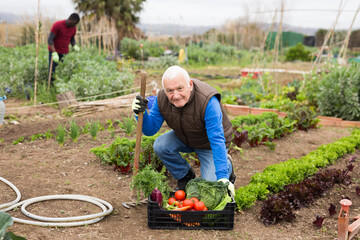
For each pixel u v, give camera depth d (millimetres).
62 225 3355
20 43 20641
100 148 5305
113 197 4172
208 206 3518
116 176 4863
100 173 4941
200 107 3488
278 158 6055
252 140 6559
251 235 3453
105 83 9367
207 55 25047
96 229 3406
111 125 7336
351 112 8805
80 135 6738
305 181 4473
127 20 30781
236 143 6277
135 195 4016
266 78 12117
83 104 8273
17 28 21250
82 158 5508
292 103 9344
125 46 25469
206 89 3539
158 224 3480
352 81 8555
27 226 3312
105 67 10375
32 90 9852
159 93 3740
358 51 31234
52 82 9844
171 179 4934
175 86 3301
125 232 3391
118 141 5402
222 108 3887
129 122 6758
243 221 3752
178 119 3678
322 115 9211
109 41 18844
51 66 9711
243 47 34750
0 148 5891
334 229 3631
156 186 3525
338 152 5996
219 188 3477
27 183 4395
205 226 3504
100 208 3844
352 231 3307
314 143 7055
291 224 3740
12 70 10359
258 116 8055
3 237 2428
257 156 6102
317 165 5422
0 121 5762
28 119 7703
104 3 28531
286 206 3744
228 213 3461
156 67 19328
